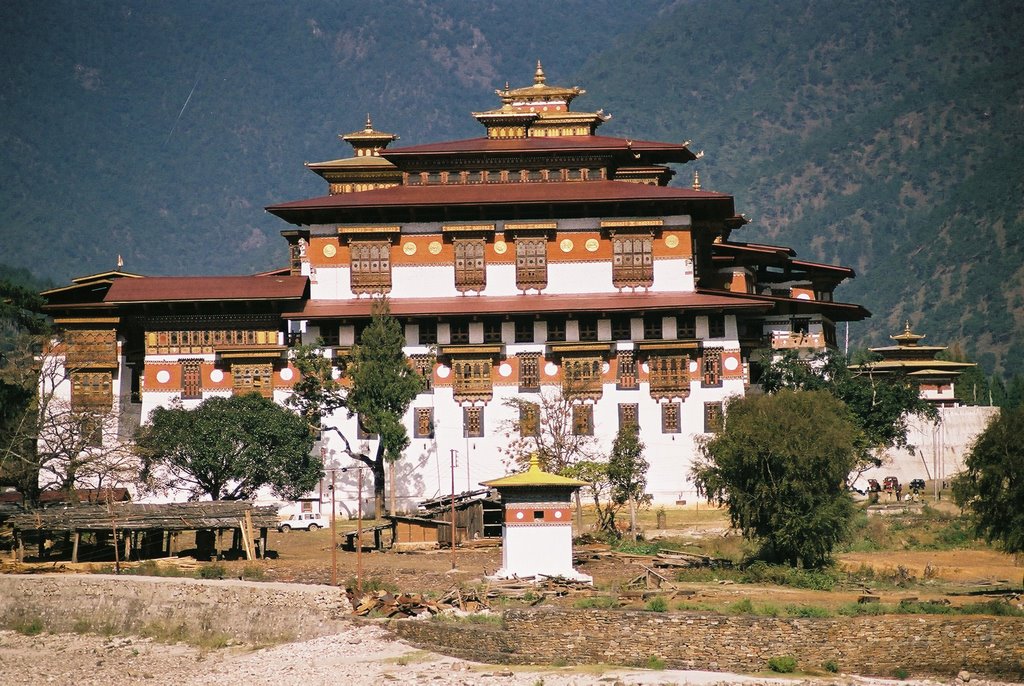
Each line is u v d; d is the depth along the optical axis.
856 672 85.25
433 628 94.06
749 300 155.88
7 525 120.25
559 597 98.00
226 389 156.75
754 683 82.25
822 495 112.25
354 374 148.38
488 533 133.12
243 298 156.88
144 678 94.12
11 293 159.00
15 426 138.38
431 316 156.75
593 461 140.62
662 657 87.94
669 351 155.38
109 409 154.38
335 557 116.75
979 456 102.44
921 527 132.12
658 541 126.69
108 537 122.69
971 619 86.31
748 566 111.75
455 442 155.38
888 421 155.88
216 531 126.00
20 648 103.38
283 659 94.56
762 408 115.12
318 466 144.50
